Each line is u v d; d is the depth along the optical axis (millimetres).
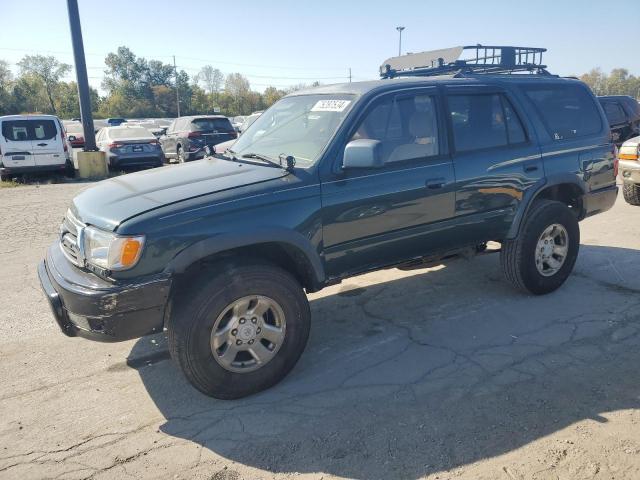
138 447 2945
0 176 14469
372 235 3812
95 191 3689
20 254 6840
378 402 3297
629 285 5109
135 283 2992
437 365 3736
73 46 15195
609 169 5266
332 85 4340
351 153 3432
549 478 2582
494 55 5652
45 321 4691
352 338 4227
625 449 2764
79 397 3471
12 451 2936
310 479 2652
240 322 3297
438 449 2826
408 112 4004
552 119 4879
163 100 101562
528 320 4406
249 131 4625
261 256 3604
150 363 3912
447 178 4078
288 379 3627
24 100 94562
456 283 5348
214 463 2793
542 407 3168
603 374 3514
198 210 3145
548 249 4816
